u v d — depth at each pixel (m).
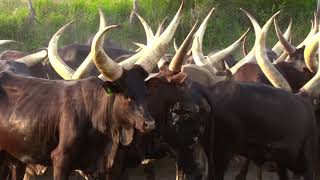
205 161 27.25
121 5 50.03
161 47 22.00
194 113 24.42
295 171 25.69
